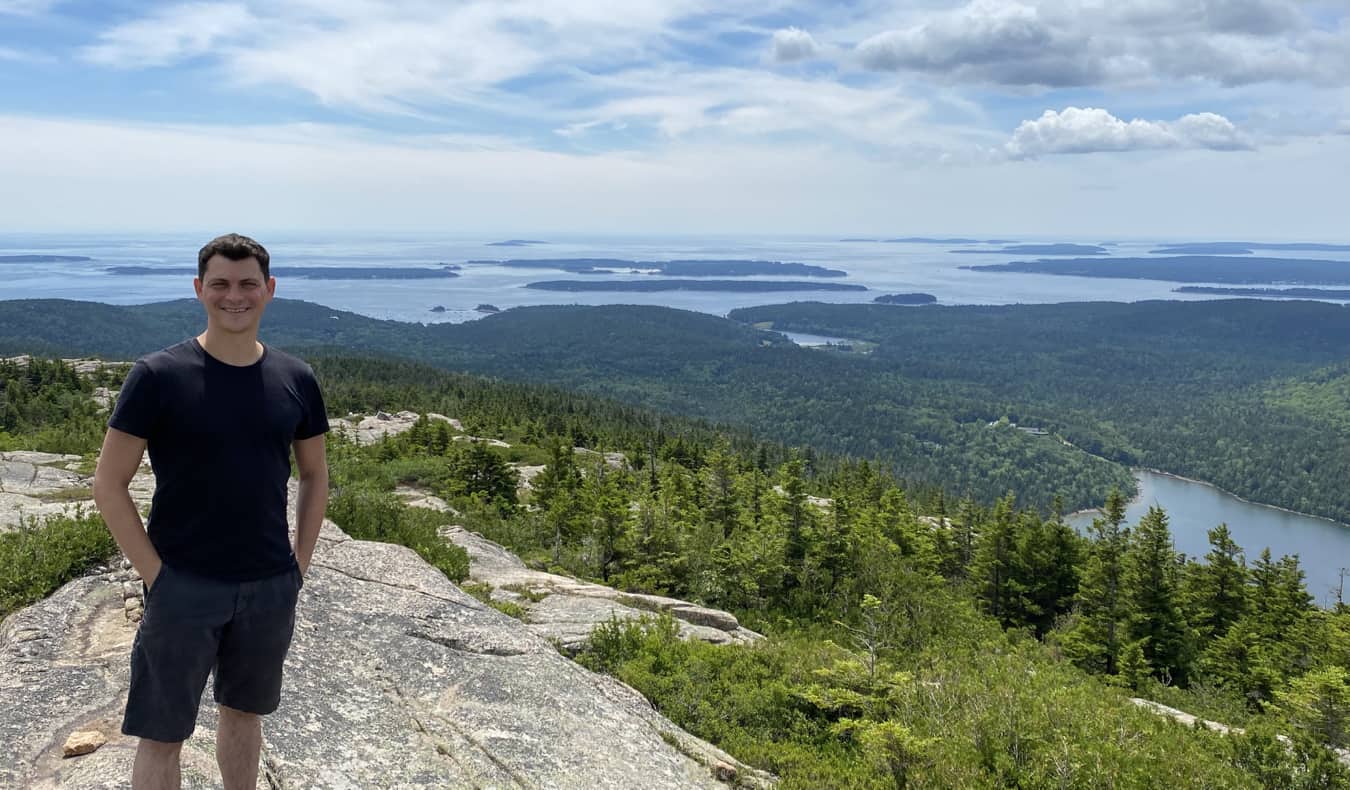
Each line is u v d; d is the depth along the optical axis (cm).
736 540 3134
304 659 670
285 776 493
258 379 388
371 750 553
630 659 1157
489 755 582
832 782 839
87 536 905
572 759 609
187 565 373
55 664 627
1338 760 1019
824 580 2812
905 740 891
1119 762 917
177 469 366
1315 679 1431
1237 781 936
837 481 7762
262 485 383
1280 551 16438
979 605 4112
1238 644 3525
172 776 390
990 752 927
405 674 690
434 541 1596
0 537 963
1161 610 3441
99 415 5522
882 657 1568
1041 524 4397
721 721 1034
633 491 5266
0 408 5659
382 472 3972
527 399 13725
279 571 399
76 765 467
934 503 8106
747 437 15850
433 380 16788
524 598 1455
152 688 377
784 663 1248
